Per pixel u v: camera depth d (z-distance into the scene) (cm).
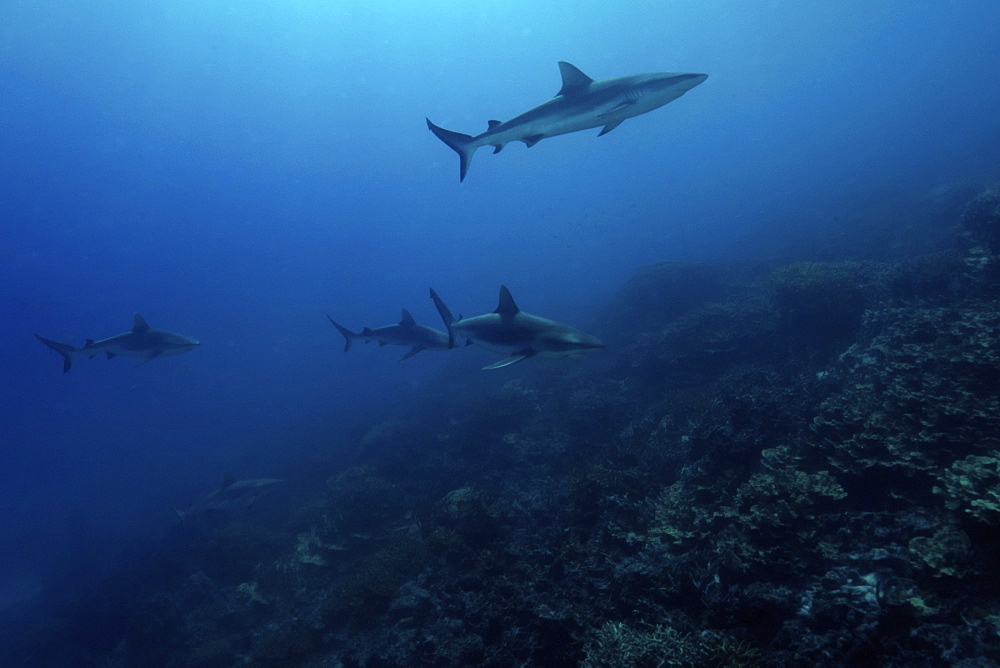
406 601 920
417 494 1505
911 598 444
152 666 1210
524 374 2678
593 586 676
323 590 1188
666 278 2569
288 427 4516
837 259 2289
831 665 414
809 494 630
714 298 2359
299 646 965
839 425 721
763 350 1447
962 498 489
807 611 474
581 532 873
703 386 1328
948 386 664
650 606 583
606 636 552
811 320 1256
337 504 1513
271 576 1333
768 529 602
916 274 1138
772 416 828
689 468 859
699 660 469
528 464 1443
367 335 1388
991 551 450
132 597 1648
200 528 2197
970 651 384
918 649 407
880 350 888
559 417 1691
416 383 4459
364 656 820
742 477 768
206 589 1463
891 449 621
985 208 1215
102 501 4259
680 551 697
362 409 3994
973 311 834
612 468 1008
